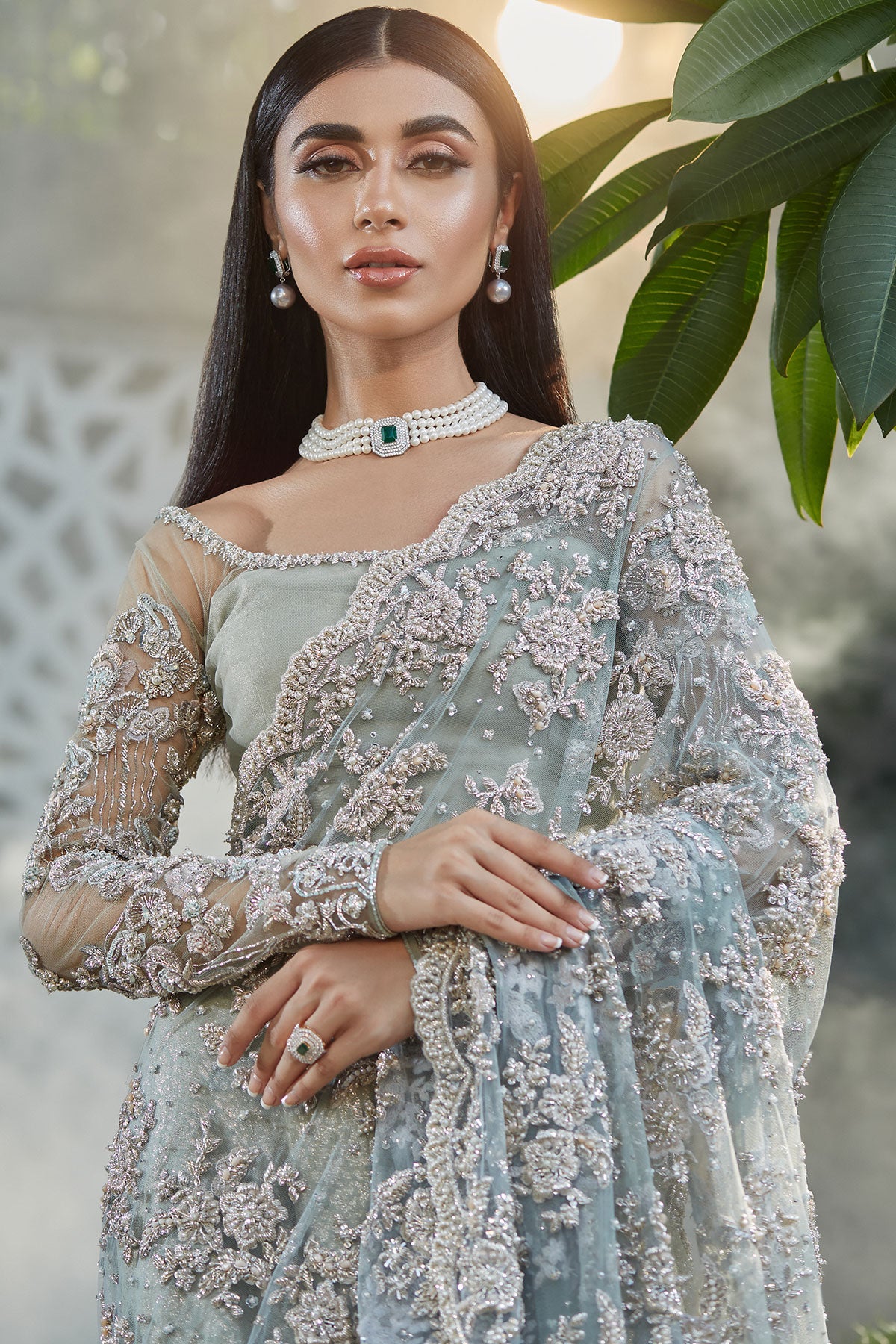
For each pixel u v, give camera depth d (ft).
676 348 6.15
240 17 19.26
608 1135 4.10
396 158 5.20
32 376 19.10
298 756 4.84
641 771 4.76
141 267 19.08
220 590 5.14
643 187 6.31
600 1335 3.92
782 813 4.52
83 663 19.51
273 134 5.49
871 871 18.69
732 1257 4.12
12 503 19.29
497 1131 4.05
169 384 19.36
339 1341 4.23
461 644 4.75
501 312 5.84
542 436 5.17
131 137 19.22
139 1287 4.58
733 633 4.76
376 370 5.40
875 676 19.34
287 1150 4.50
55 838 5.03
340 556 4.97
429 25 5.33
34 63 19.17
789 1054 4.59
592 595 4.80
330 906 4.32
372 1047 4.24
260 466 6.10
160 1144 4.65
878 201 4.89
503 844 4.28
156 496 19.48
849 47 4.97
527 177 5.68
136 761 5.14
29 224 18.85
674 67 16.96
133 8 19.21
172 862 4.76
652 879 4.32
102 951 4.76
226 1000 4.72
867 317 4.81
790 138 5.38
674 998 4.31
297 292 5.88
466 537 4.90
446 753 4.68
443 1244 4.00
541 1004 4.20
